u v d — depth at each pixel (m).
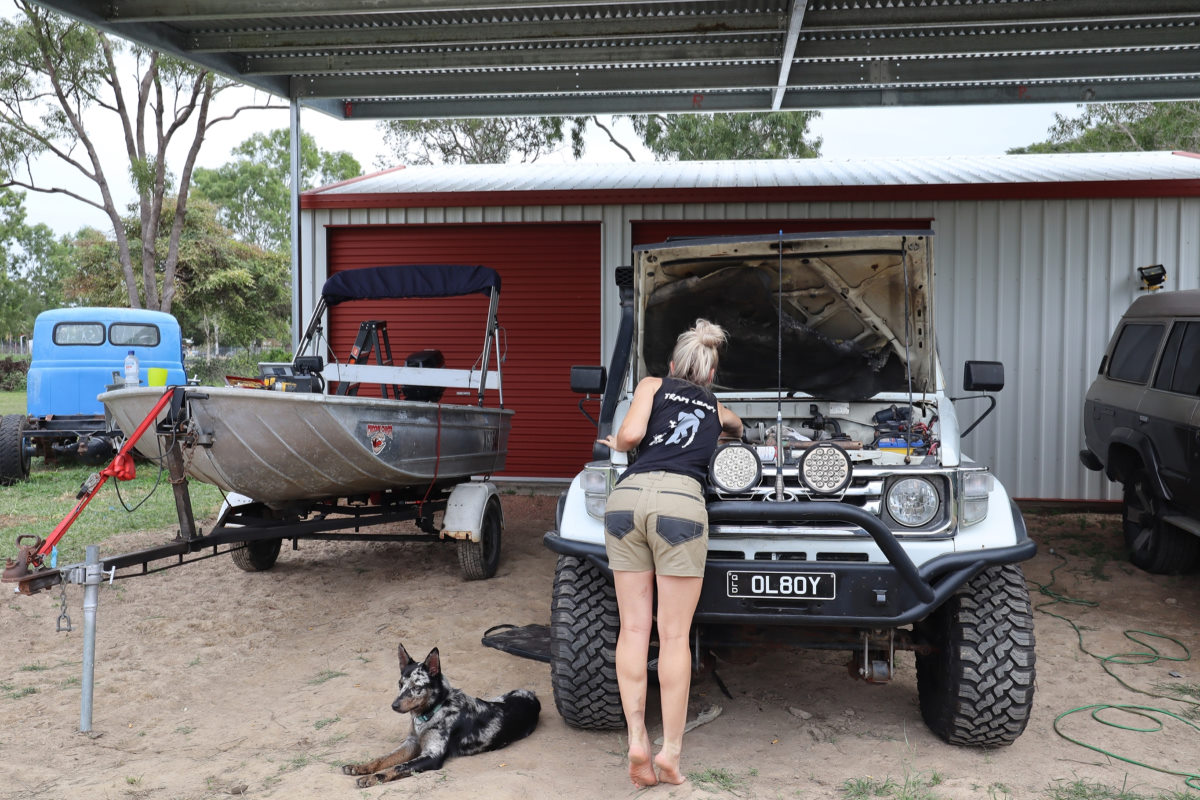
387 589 6.78
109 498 10.44
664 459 3.50
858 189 9.92
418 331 10.95
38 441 13.19
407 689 3.69
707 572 3.62
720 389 5.21
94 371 12.40
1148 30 8.08
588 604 3.97
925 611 3.53
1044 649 5.38
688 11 7.79
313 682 4.87
